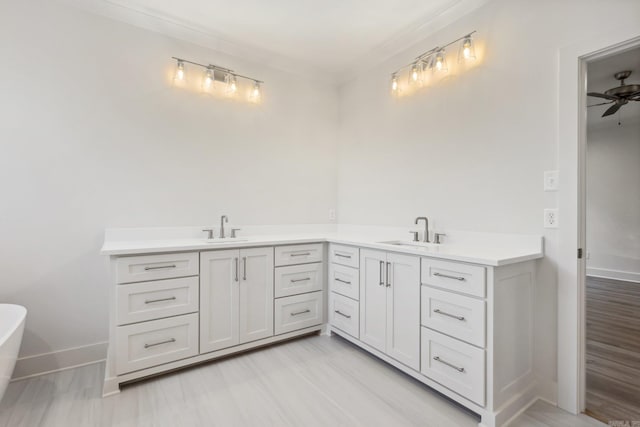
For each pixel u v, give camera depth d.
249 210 2.98
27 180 2.09
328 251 2.86
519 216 1.99
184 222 2.65
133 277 1.96
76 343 2.24
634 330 2.88
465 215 2.30
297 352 2.47
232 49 2.86
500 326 1.65
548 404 1.82
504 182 2.07
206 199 2.75
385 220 2.97
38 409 1.73
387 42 2.81
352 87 3.37
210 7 2.34
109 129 2.35
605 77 3.55
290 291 2.63
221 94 2.83
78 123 2.24
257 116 3.03
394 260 2.15
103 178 2.33
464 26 2.31
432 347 1.89
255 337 2.45
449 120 2.41
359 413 1.72
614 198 4.93
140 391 1.92
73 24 2.22
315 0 2.25
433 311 1.89
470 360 1.69
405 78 2.78
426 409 1.76
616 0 1.61
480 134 2.21
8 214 2.05
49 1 2.15
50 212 2.16
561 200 1.80
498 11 2.10
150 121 2.50
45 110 2.14
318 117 3.43
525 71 1.96
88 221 2.28
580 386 1.74
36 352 2.12
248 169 2.98
